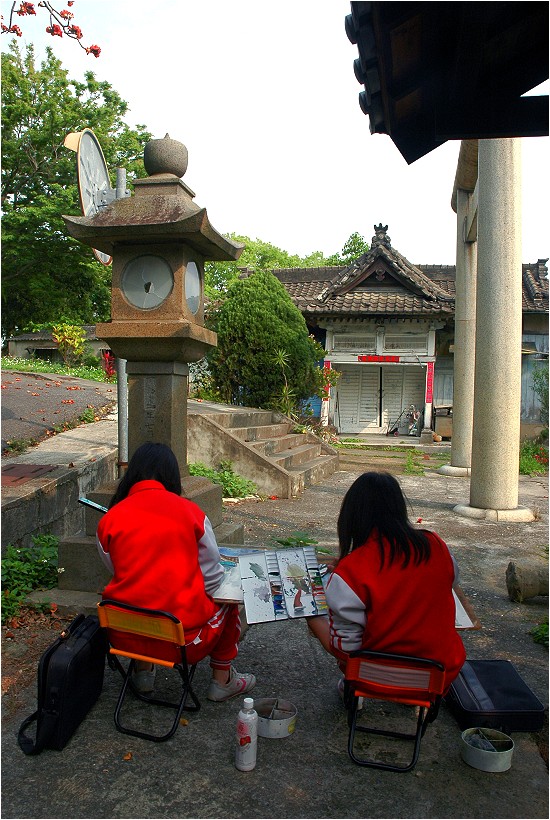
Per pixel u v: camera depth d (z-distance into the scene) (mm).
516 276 7461
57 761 2660
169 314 4266
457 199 11844
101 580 4227
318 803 2436
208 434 8727
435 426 19016
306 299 18562
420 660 2469
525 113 3346
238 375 12609
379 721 3059
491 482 7633
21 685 3264
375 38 2686
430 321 18438
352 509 2717
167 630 2676
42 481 5551
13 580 4242
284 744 2832
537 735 2971
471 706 3010
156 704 3137
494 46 3096
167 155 4320
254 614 2918
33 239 22516
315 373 13258
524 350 17672
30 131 22609
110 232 4109
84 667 2885
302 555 3160
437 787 2549
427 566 2602
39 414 8789
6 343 28125
